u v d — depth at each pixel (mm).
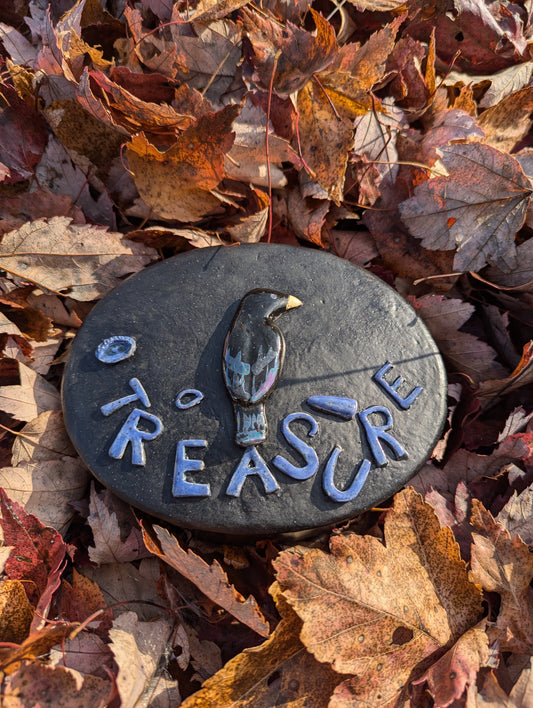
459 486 474
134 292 486
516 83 588
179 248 528
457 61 589
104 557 454
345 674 418
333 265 495
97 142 526
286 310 478
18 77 523
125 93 498
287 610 421
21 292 504
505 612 435
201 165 498
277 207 542
